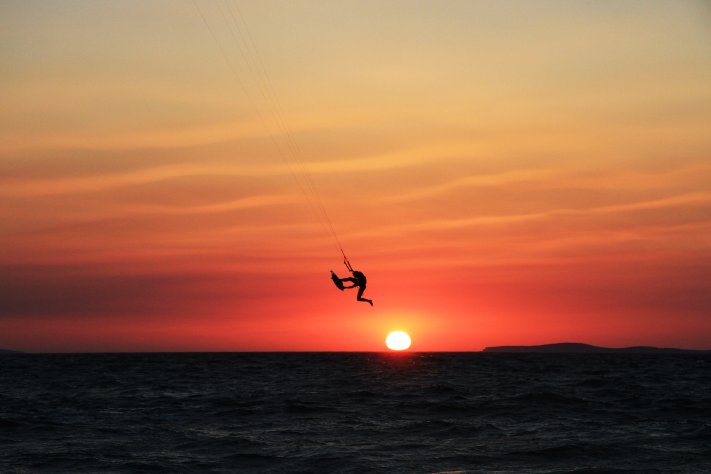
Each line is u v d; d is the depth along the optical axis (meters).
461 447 30.30
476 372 104.44
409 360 192.88
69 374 98.44
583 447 29.47
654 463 26.98
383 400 50.56
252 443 31.14
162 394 58.72
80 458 27.86
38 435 33.69
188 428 36.16
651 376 91.94
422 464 26.80
